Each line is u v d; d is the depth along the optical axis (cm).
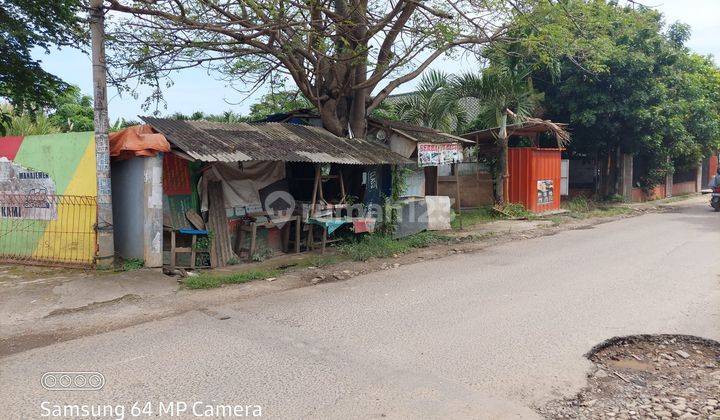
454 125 1952
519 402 401
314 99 1244
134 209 879
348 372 454
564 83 2014
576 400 407
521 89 1628
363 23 1112
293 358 488
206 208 962
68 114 1962
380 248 1084
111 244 849
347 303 690
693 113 2303
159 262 861
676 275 833
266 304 689
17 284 769
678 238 1252
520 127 1744
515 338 540
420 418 373
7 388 428
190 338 549
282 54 1122
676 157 2842
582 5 1250
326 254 1098
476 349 509
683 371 472
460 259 1030
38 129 1519
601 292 730
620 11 1414
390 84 1366
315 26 1073
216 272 905
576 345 520
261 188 1080
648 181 2620
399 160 1223
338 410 384
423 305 675
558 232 1438
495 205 1752
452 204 1727
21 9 1027
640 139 2078
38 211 910
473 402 399
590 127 2081
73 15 1031
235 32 995
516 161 1830
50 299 703
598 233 1391
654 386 439
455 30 1140
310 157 1005
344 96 1296
